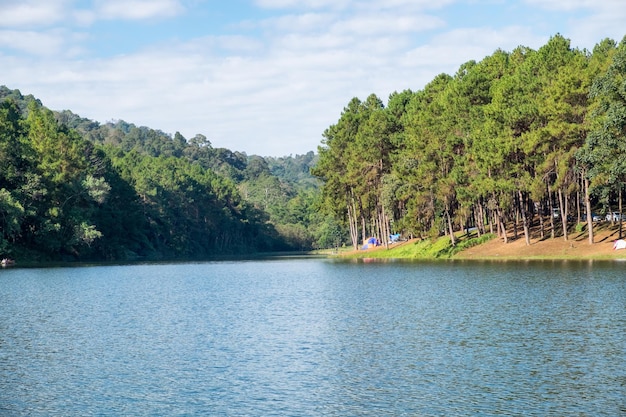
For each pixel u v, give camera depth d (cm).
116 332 4497
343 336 4188
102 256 16562
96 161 17675
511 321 4441
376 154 13425
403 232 14588
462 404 2752
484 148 9756
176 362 3575
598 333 3950
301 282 8262
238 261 15675
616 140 7794
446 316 4775
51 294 6962
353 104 16125
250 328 4581
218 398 2914
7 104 17250
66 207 14600
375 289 6812
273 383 3128
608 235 9450
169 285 8131
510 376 3128
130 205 18288
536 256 9469
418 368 3322
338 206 15362
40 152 14188
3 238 12962
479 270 8256
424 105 12975
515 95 9731
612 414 2602
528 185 9400
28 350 3925
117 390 3061
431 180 11175
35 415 2730
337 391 2980
